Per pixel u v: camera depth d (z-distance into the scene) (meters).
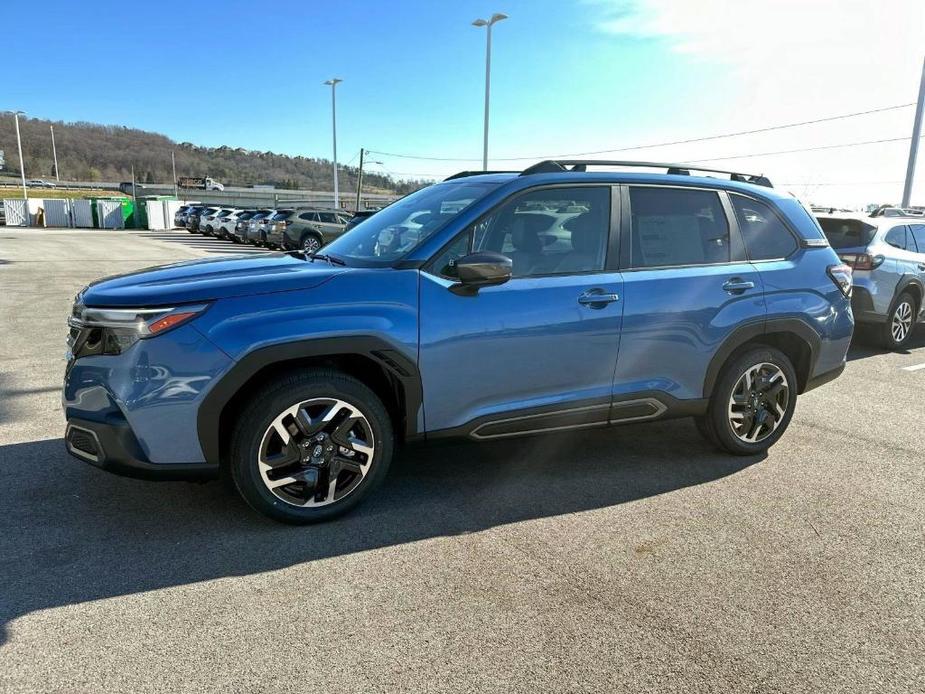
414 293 3.23
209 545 3.05
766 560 3.03
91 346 2.97
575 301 3.53
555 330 3.49
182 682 2.17
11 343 7.53
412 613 2.57
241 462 3.05
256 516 3.34
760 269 4.11
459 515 3.41
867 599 2.74
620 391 3.75
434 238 3.36
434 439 3.39
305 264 3.54
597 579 2.84
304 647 2.36
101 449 2.92
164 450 2.92
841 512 3.54
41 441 4.34
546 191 3.61
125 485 3.66
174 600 2.62
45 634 2.40
